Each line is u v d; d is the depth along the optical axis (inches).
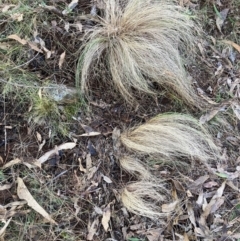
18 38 34.3
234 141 36.2
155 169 34.2
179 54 36.4
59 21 35.5
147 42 34.5
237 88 37.5
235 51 38.6
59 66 34.8
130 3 35.5
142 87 34.9
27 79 33.9
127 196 33.0
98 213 33.0
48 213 32.4
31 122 33.4
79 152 33.8
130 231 33.2
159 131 33.8
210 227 34.1
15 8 34.9
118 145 34.3
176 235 33.5
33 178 32.6
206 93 37.0
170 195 34.0
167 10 35.6
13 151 32.9
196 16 37.2
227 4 39.4
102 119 34.7
